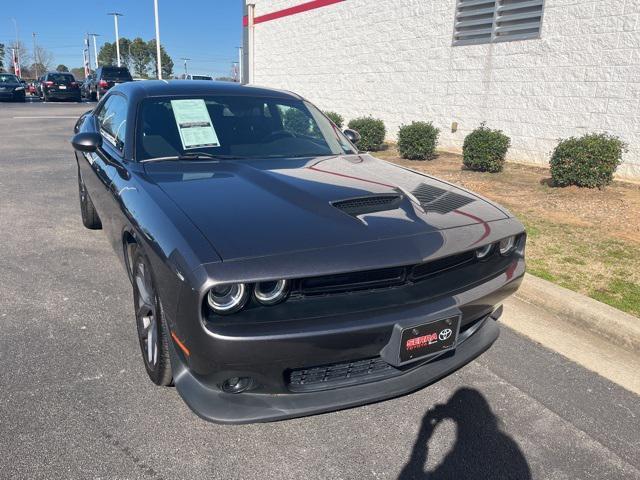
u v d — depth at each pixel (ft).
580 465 7.36
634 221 18.43
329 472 7.01
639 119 24.39
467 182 25.08
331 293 6.96
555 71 27.78
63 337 10.14
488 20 31.12
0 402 8.07
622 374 9.64
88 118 16.14
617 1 24.56
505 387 9.12
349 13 43.57
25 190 22.65
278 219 7.39
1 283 12.60
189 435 7.57
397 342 6.91
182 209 7.59
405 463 7.24
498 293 8.30
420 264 7.20
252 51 61.31
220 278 6.07
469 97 33.19
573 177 22.70
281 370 6.68
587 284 13.05
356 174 9.96
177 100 11.50
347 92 45.47
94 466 6.88
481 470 7.18
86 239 16.08
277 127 11.95
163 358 7.86
